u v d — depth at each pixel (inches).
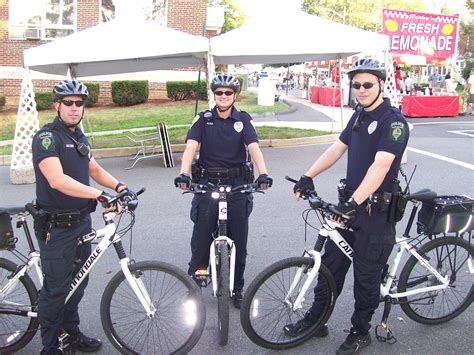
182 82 799.7
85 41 374.9
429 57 772.0
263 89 891.4
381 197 126.1
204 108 730.2
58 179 114.5
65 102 118.0
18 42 759.7
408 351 136.2
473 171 360.2
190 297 129.6
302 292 132.5
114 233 126.0
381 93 127.0
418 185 319.0
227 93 147.8
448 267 147.6
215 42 384.2
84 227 124.7
